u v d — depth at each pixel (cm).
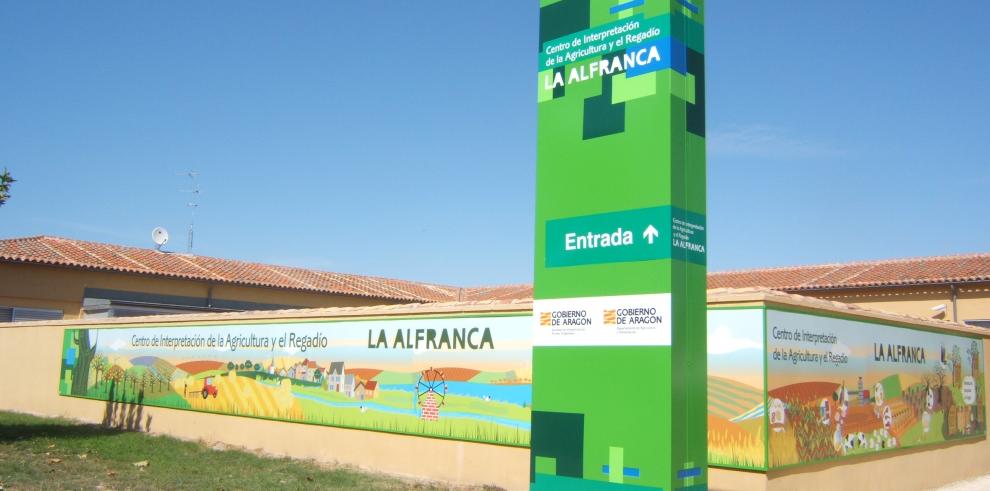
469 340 1266
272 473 1300
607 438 785
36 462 1338
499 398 1217
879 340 1252
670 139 768
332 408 1460
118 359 1975
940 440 1402
